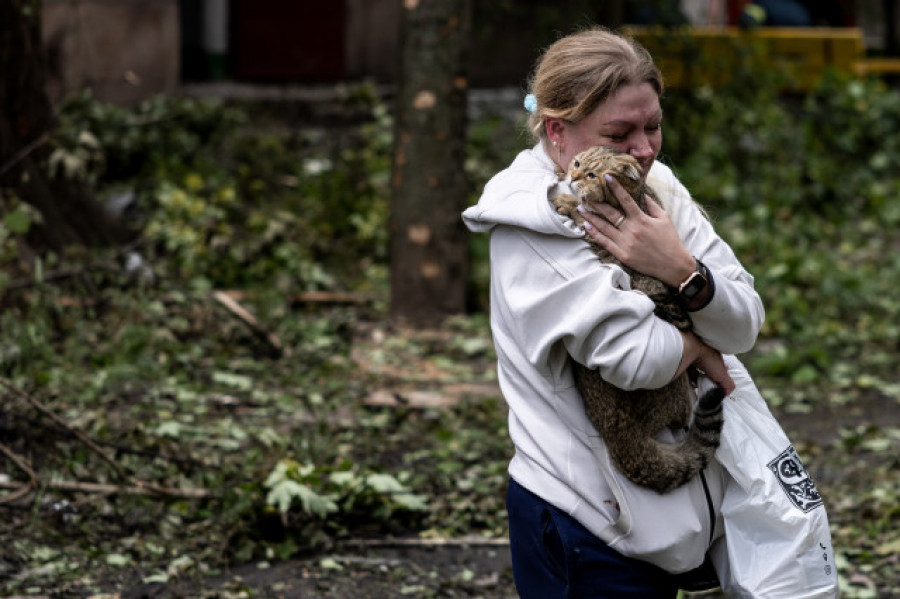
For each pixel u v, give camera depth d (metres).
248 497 4.90
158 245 9.03
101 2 12.92
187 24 15.09
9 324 6.68
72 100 11.18
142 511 4.90
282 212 9.83
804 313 8.73
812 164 12.88
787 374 7.72
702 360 2.71
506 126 13.35
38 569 4.43
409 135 8.34
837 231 11.76
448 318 8.46
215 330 7.70
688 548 2.70
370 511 5.16
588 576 2.71
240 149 11.75
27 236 7.99
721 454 2.72
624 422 2.64
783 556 2.70
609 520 2.68
